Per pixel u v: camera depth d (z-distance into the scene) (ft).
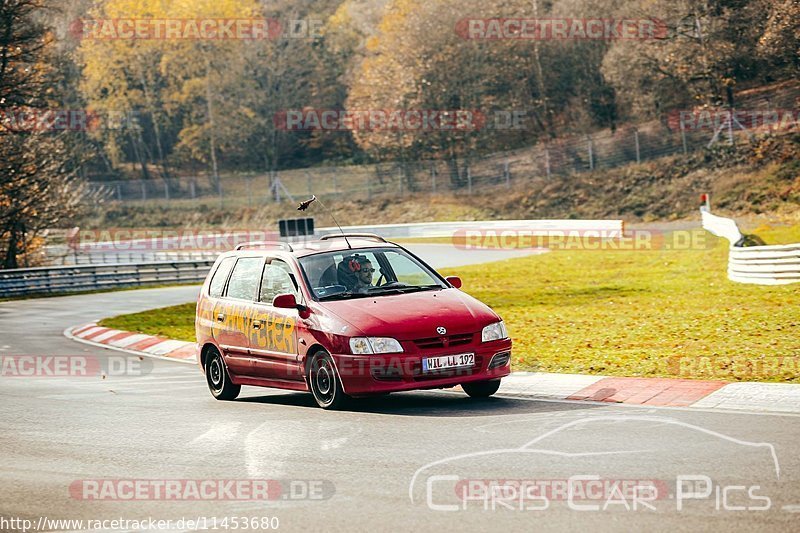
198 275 384.06
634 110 593.83
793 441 69.00
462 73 653.71
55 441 84.02
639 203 537.65
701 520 51.47
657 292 211.41
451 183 650.84
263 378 101.04
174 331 187.21
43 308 271.28
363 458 70.54
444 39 652.48
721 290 202.08
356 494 60.49
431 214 615.16
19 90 404.16
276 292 100.17
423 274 102.53
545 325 161.07
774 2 508.53
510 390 99.45
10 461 76.23
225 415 93.71
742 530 49.57
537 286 249.55
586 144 624.59
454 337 90.22
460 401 94.43
